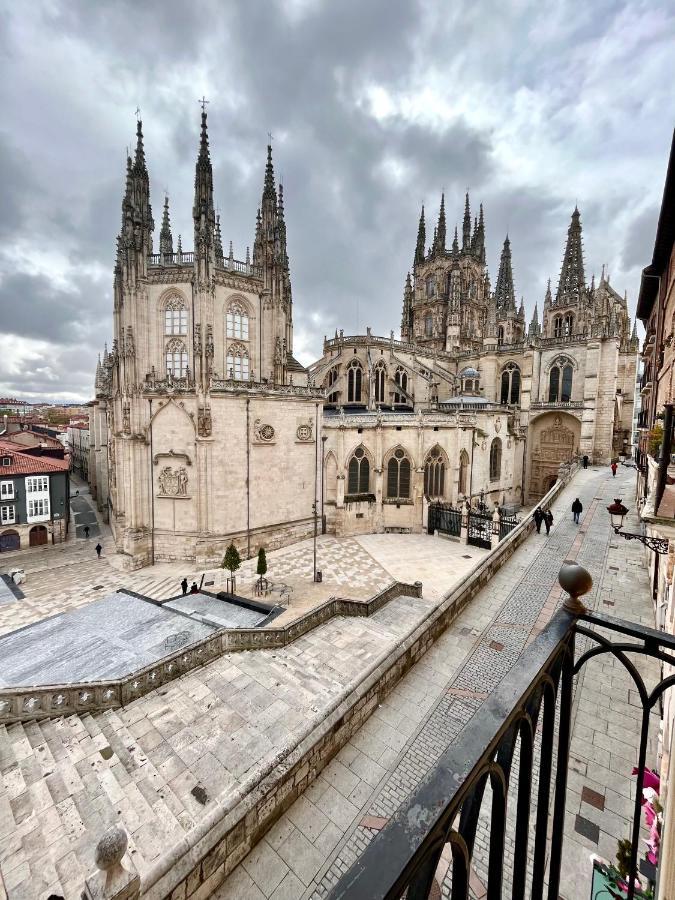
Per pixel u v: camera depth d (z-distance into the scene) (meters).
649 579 21.48
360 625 22.19
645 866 7.40
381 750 11.68
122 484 43.84
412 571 36.28
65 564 42.19
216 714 14.80
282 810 9.96
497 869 2.65
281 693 15.96
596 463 58.12
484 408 57.06
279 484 43.16
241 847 8.99
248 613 28.31
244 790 9.38
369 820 9.84
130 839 10.23
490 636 16.75
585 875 8.25
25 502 49.06
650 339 24.16
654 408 21.27
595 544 27.34
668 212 13.18
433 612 16.66
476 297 82.62
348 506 47.31
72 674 20.89
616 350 56.88
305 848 9.27
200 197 39.56
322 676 17.31
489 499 56.16
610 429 57.38
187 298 41.09
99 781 12.02
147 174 41.47
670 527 7.96
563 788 3.53
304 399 44.28
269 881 8.67
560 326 76.25
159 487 39.81
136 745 13.41
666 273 17.14
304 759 10.52
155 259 46.34
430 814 1.97
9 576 37.31
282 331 47.50
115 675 20.66
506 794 2.69
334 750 11.47
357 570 36.56
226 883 8.62
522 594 20.25
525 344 64.06
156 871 7.58
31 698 14.41
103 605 30.31
